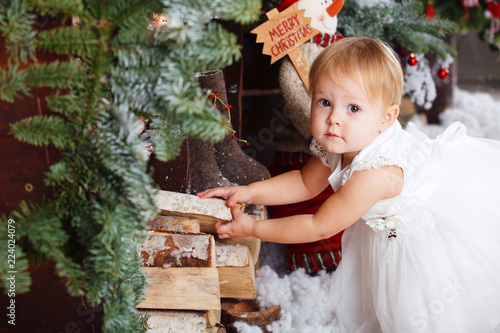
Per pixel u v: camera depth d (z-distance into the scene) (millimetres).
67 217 805
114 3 732
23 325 994
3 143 849
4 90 723
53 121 759
